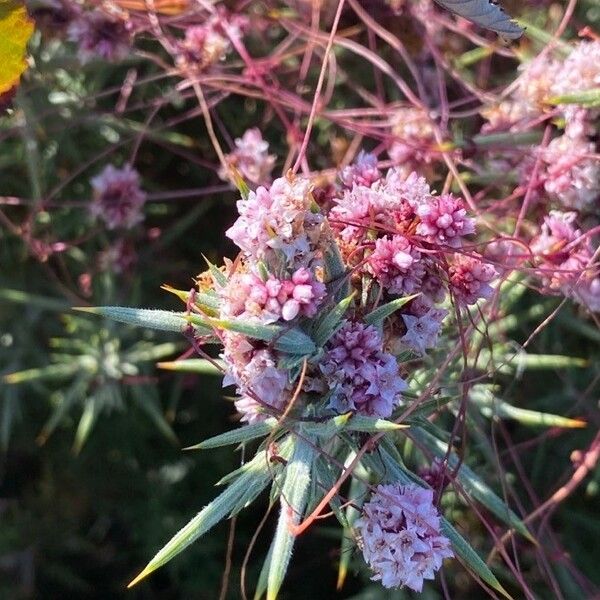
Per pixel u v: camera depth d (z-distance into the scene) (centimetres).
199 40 18
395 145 17
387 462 13
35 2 18
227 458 22
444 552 12
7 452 24
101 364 19
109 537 24
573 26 20
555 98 14
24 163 20
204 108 18
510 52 19
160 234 21
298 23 20
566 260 15
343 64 20
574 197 15
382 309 12
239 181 13
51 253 20
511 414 16
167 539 22
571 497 20
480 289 13
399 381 12
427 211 13
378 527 12
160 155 22
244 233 12
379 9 19
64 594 23
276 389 12
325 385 12
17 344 21
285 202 12
